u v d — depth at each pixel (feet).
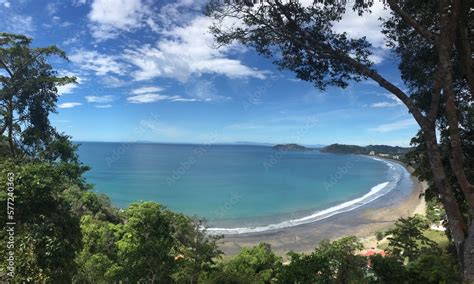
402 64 51.90
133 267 76.18
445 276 39.91
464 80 49.65
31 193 41.65
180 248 95.81
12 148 88.79
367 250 122.52
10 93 85.76
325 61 47.73
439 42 37.47
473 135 49.42
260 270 99.40
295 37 46.26
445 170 49.78
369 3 42.70
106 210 149.38
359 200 262.67
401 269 43.62
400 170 546.26
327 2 44.75
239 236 160.15
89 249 91.50
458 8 36.14
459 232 36.55
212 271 87.61
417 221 59.82
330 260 52.65
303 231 169.17
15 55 86.02
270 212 218.18
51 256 39.68
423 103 51.83
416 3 43.50
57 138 97.86
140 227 82.89
